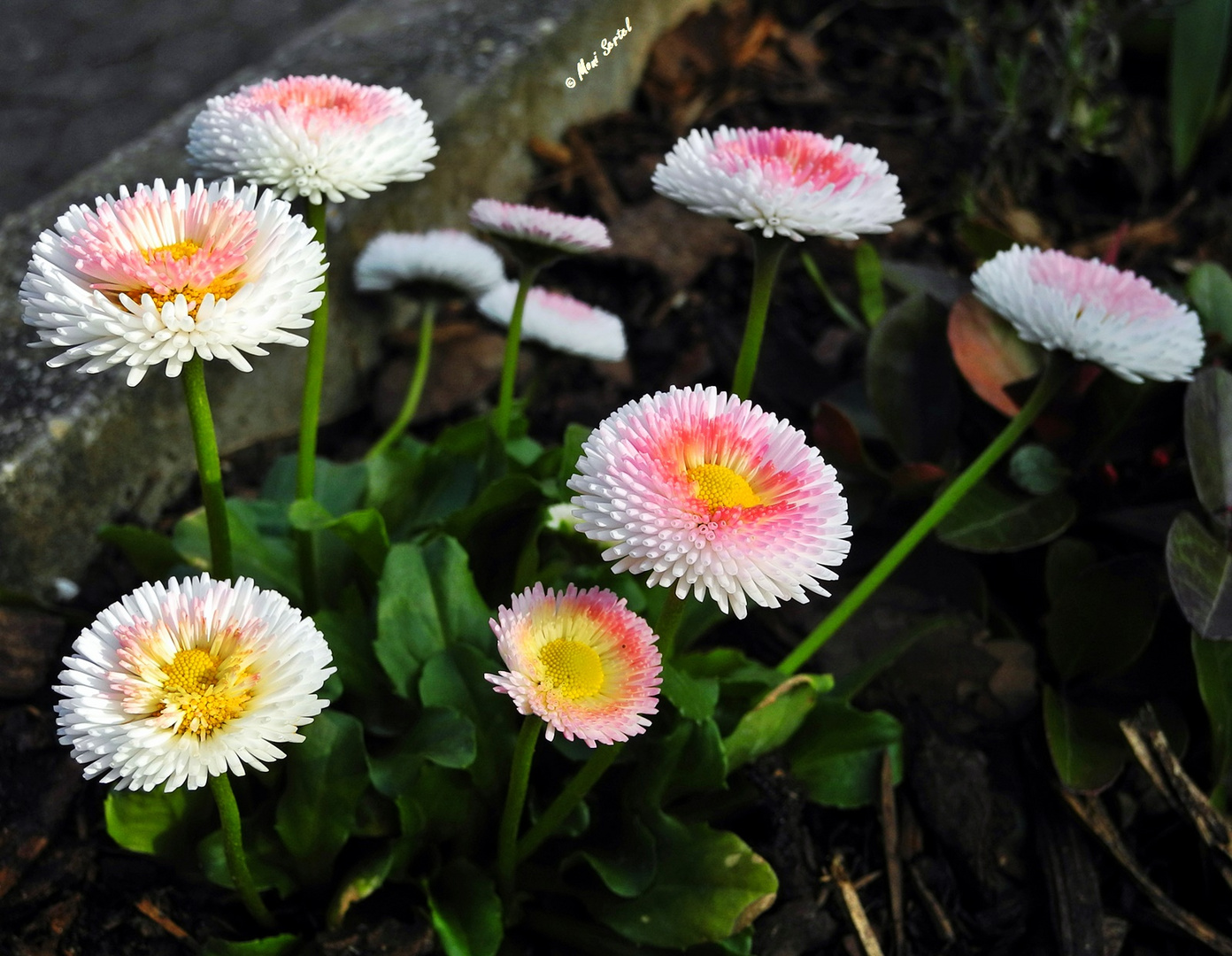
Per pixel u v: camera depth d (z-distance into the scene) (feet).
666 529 1.12
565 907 1.38
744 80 2.22
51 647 1.47
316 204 1.30
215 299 1.15
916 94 2.24
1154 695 1.52
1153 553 1.58
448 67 1.90
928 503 1.58
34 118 2.49
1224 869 1.43
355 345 1.82
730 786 1.41
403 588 1.36
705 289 1.90
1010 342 1.60
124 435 1.62
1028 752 1.50
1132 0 2.17
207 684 1.13
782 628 1.56
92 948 1.34
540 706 1.14
